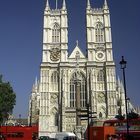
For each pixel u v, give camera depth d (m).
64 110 123.12
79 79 129.50
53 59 131.12
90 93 125.62
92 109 123.31
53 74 130.12
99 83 129.00
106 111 125.62
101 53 132.00
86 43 133.88
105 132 62.97
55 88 128.62
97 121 92.56
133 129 62.59
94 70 129.25
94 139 63.88
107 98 125.50
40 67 129.38
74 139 85.94
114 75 127.75
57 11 136.12
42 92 126.75
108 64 128.62
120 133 63.12
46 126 123.38
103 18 135.88
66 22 134.25
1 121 96.94
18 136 73.38
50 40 132.88
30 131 74.19
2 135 72.94
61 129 121.50
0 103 90.56
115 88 126.19
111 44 131.62
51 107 126.56
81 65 131.00
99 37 133.75
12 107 98.06
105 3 137.50
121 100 135.00
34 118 149.00
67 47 131.62
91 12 136.25
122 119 67.38
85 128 119.69
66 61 129.75
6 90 96.50
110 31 133.62
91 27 134.12
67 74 128.75
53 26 134.62
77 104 125.50
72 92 128.25
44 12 135.50
